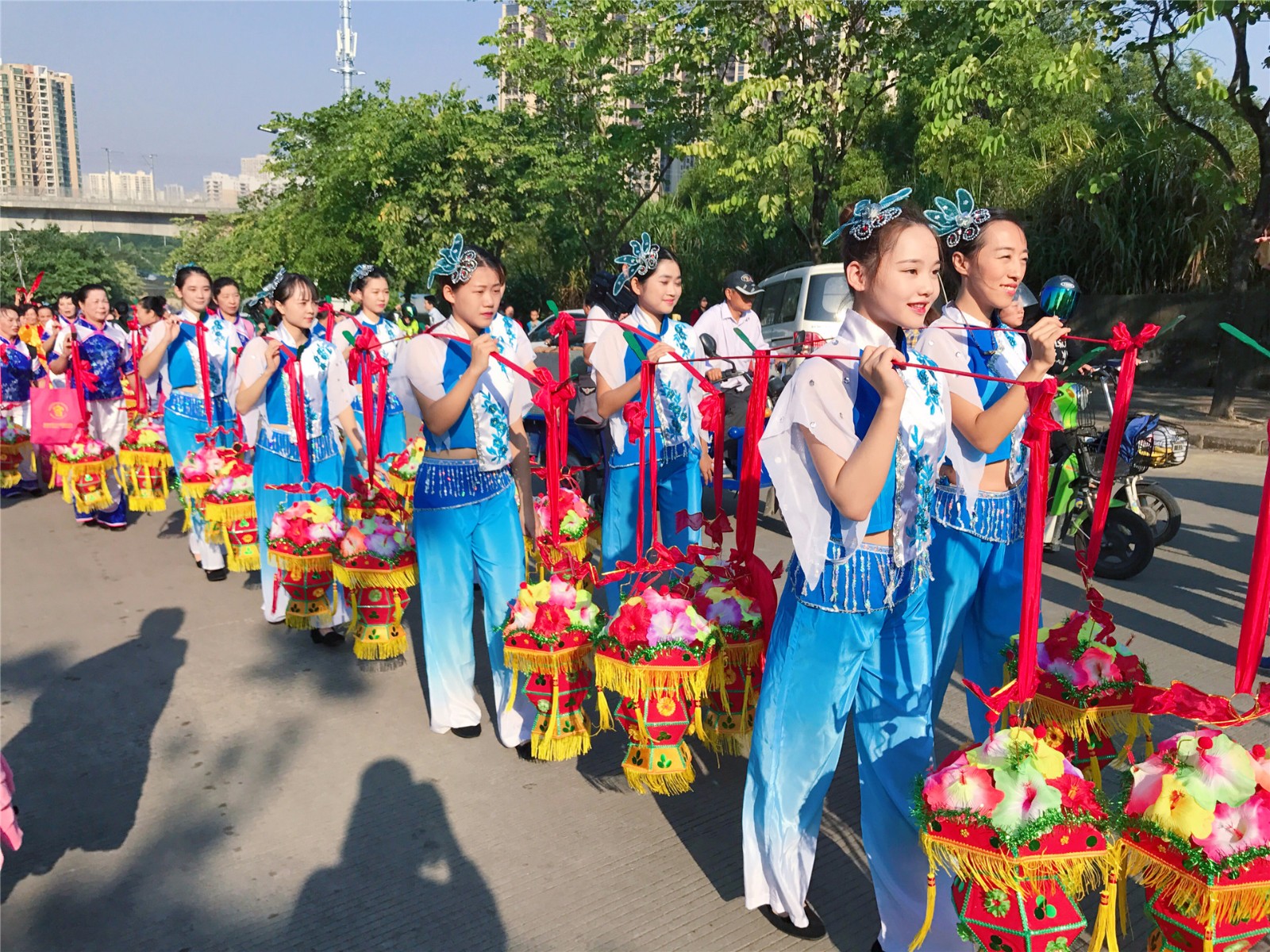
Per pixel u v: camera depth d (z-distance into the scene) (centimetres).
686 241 2161
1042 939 215
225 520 582
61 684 484
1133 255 1562
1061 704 287
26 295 1224
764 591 322
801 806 272
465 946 283
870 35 1338
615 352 454
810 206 1875
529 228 2352
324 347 536
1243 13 1012
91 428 928
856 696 267
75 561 719
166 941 287
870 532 248
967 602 306
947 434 260
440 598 405
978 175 1691
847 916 296
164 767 396
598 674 312
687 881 313
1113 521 619
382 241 2084
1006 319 312
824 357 240
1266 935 212
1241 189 1205
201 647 532
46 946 285
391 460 649
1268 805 205
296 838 342
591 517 536
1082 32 1104
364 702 459
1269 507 212
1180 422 1202
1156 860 212
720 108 1529
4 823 280
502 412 389
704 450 486
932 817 221
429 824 350
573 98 1936
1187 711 236
